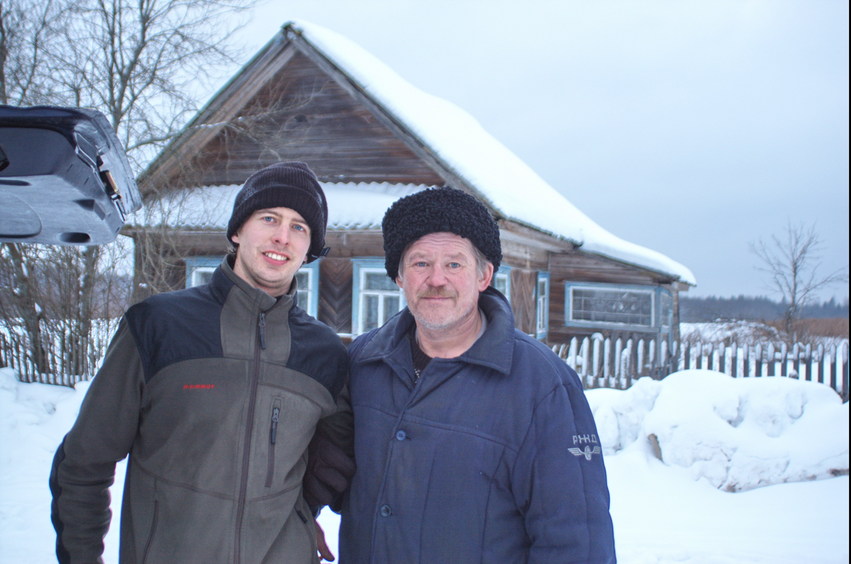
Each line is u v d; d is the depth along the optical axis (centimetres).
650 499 483
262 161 1116
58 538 180
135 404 176
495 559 168
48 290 920
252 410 174
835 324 2150
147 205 996
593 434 177
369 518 180
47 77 981
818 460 506
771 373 938
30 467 600
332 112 1095
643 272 1425
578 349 1474
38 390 831
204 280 1082
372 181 1074
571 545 159
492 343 181
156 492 170
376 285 1006
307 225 202
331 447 192
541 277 1434
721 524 435
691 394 561
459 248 181
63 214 128
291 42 1047
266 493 173
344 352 204
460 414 175
